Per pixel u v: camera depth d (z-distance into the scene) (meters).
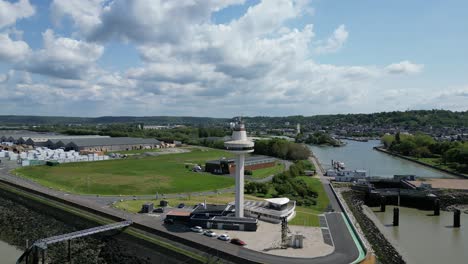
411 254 88.25
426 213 132.62
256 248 77.12
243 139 96.62
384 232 106.62
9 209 116.38
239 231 88.75
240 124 97.38
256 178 173.00
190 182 156.88
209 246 77.06
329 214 110.06
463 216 127.69
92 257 80.19
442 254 88.50
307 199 129.75
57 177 160.88
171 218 93.00
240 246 77.94
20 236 96.69
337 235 88.25
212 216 94.12
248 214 102.88
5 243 92.81
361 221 108.06
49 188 135.75
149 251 79.88
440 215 129.00
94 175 168.38
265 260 70.44
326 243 81.88
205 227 90.31
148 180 158.12
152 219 95.88
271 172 194.50
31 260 77.19
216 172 185.38
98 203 113.44
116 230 88.44
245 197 128.62
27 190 130.88
